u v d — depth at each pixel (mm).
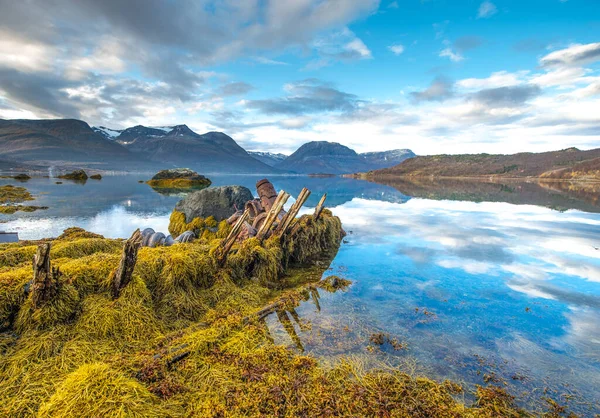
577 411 3602
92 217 16734
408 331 5297
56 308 4332
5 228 13539
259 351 4359
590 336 5320
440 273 8453
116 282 4895
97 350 4109
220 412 3254
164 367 3898
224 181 65000
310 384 3721
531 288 7441
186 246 7133
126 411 2994
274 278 7926
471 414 3424
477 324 5637
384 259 9797
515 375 4215
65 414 2883
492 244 11789
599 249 11102
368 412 3334
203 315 5602
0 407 3162
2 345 3893
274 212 8312
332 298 6656
